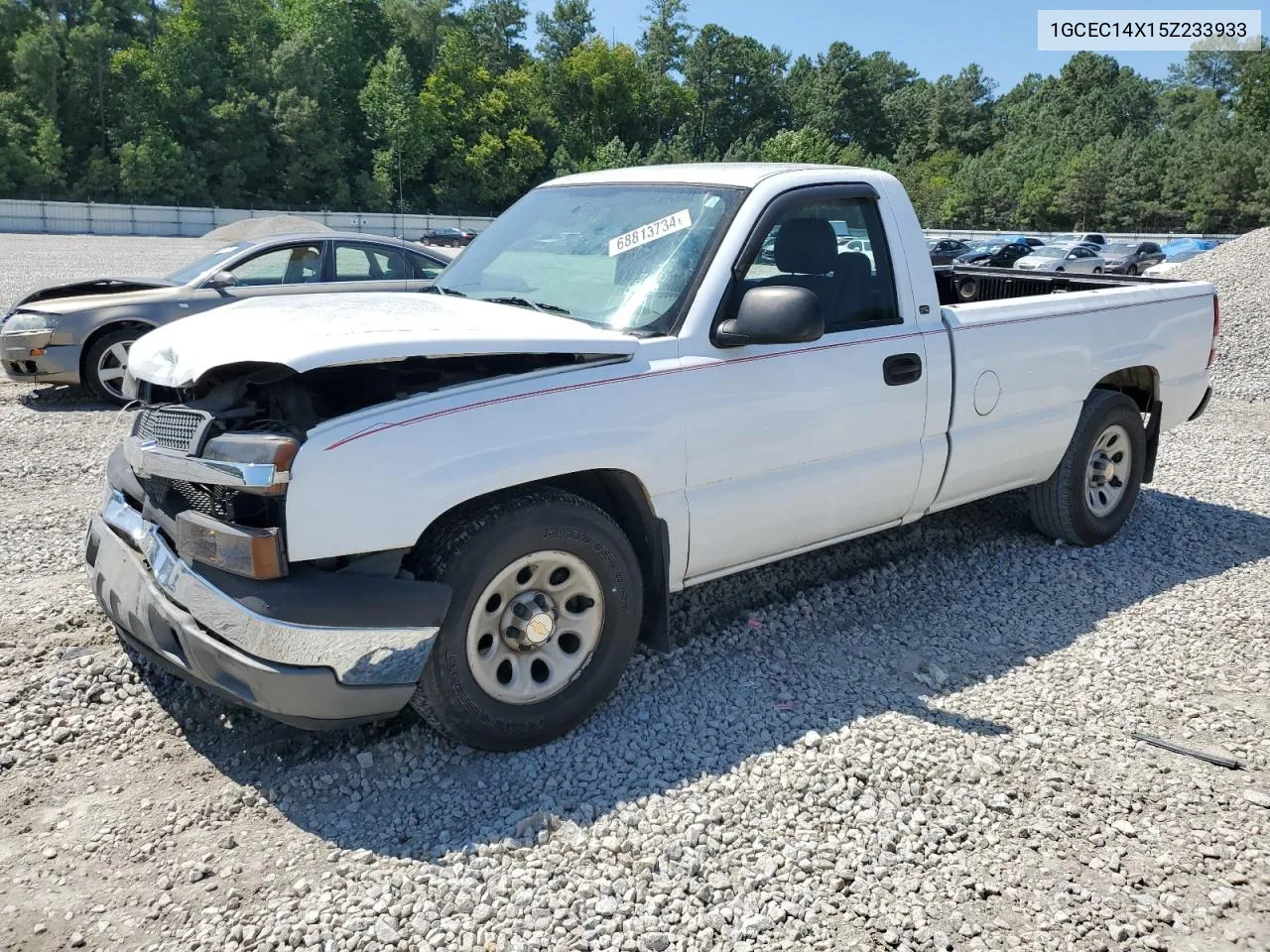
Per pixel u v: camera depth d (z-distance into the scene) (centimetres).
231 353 301
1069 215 8944
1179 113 12025
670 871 282
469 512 322
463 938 256
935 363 439
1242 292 1326
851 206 425
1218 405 976
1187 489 682
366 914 262
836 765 334
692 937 258
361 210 8444
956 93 13025
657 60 12269
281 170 8125
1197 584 507
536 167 9375
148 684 381
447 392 315
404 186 8800
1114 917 270
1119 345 532
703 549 380
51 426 833
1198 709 381
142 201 7400
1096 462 547
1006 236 5644
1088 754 348
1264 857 296
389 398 325
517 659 337
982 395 462
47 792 316
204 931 256
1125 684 399
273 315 341
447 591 306
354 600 293
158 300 920
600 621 351
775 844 295
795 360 389
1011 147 10100
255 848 291
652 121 11731
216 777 326
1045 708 379
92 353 912
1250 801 323
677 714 368
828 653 422
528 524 323
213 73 7881
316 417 306
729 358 371
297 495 287
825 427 402
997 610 469
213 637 302
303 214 6519
